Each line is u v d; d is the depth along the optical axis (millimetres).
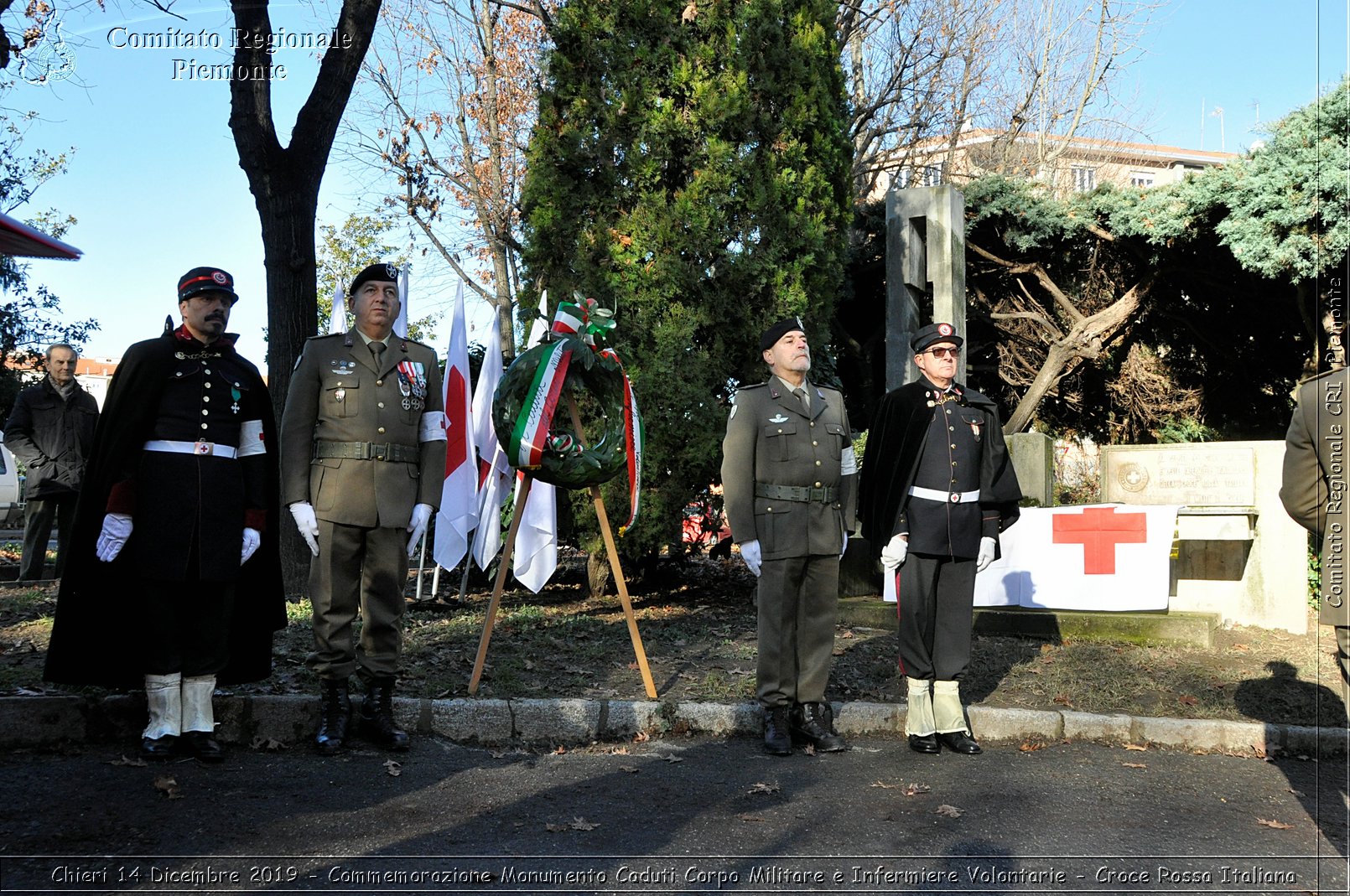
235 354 5004
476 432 8305
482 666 5680
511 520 5781
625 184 8680
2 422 21609
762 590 5445
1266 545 7957
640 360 8438
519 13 16828
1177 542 8078
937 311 9906
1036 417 14508
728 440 5523
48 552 14180
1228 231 9828
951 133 20656
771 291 8625
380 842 3826
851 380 13664
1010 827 4195
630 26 8656
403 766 4848
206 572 4680
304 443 5062
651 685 5762
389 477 5109
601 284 8539
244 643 5109
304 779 4551
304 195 8227
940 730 5469
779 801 4492
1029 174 21641
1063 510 7797
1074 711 5828
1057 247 12305
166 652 4691
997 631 7707
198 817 3988
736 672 6383
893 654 6984
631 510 5941
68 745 4859
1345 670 3281
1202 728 5547
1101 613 7523
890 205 10078
